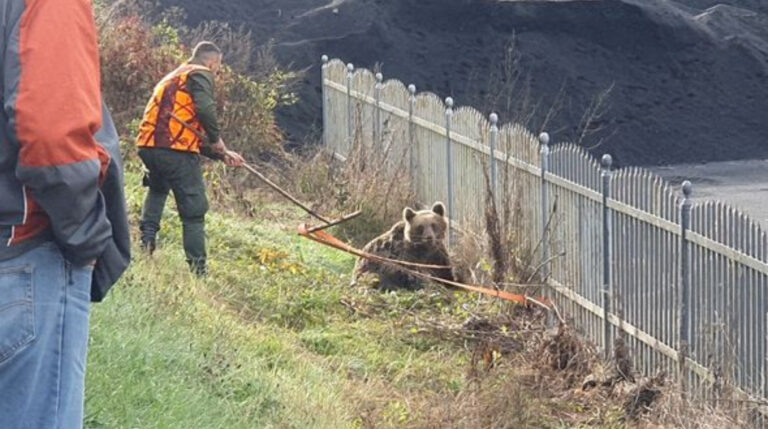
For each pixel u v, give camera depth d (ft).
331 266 123.13
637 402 83.30
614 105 257.34
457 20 267.39
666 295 86.84
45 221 31.83
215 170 148.66
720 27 279.28
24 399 31.68
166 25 188.44
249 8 264.52
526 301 104.06
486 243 114.32
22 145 30.19
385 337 95.25
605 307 95.81
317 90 240.94
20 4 30.73
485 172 110.01
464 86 258.37
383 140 159.74
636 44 268.62
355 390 79.30
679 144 252.21
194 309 78.07
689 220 83.25
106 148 33.06
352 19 263.08
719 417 73.51
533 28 268.62
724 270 79.00
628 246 92.22
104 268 33.86
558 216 104.78
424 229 113.19
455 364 90.74
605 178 94.68
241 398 64.64
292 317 96.58
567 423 80.84
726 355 77.71
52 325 31.76
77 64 30.53
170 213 118.93
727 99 263.08
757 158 249.75
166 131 96.02
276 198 156.04
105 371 54.95
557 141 247.29
